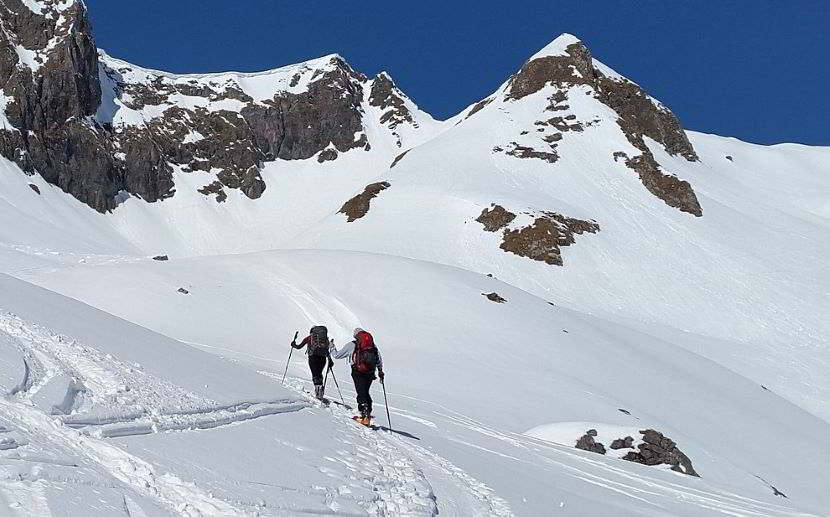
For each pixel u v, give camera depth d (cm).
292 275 5284
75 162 15888
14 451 551
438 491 1039
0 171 14088
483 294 5347
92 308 1516
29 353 876
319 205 19000
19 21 16738
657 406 4112
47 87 15975
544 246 10450
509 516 1013
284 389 1562
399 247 10594
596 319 6006
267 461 855
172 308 4488
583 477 1700
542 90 15650
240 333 4284
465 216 11338
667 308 9444
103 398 834
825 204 14112
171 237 16550
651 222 11744
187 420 886
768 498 2050
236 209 18512
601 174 13125
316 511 720
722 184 14212
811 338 8719
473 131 14875
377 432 1450
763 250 11112
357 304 4919
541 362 4406
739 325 9062
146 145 18062
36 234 11506
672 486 1855
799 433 4325
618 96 15275
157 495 602
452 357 4272
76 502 504
